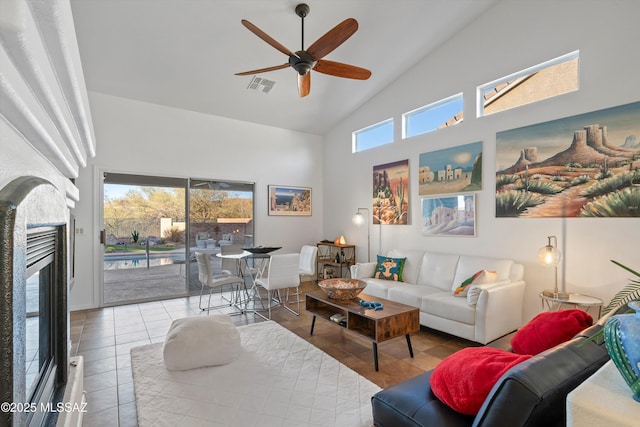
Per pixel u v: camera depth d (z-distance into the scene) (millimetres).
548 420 938
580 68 3121
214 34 3561
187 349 2609
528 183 3508
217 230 5555
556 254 2969
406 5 3611
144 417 1996
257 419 1987
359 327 2979
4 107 718
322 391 2305
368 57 4449
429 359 2898
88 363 2799
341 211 6270
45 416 1278
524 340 1799
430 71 4555
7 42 591
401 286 4113
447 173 4348
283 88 4836
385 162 5316
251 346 3100
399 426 1462
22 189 821
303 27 3420
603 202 2967
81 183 4398
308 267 5297
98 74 4102
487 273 3395
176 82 4430
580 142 3117
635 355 788
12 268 728
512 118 3658
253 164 5906
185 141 5215
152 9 3148
